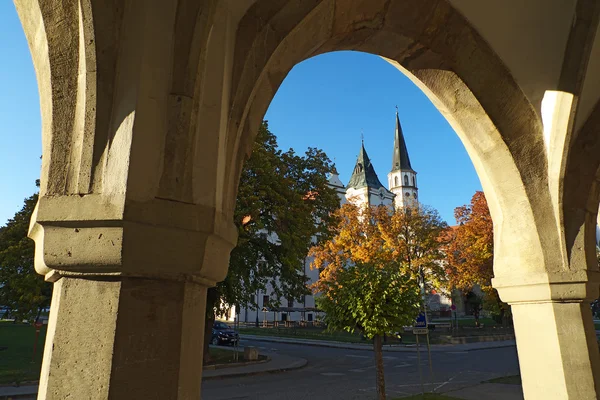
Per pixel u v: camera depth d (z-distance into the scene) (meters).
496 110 3.88
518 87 3.93
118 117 1.75
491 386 11.17
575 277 3.70
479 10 3.54
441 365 16.23
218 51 2.04
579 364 3.57
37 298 13.62
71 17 1.84
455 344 25.89
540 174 3.96
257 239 15.75
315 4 2.66
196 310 1.89
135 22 1.85
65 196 1.70
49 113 1.86
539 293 3.80
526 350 3.91
